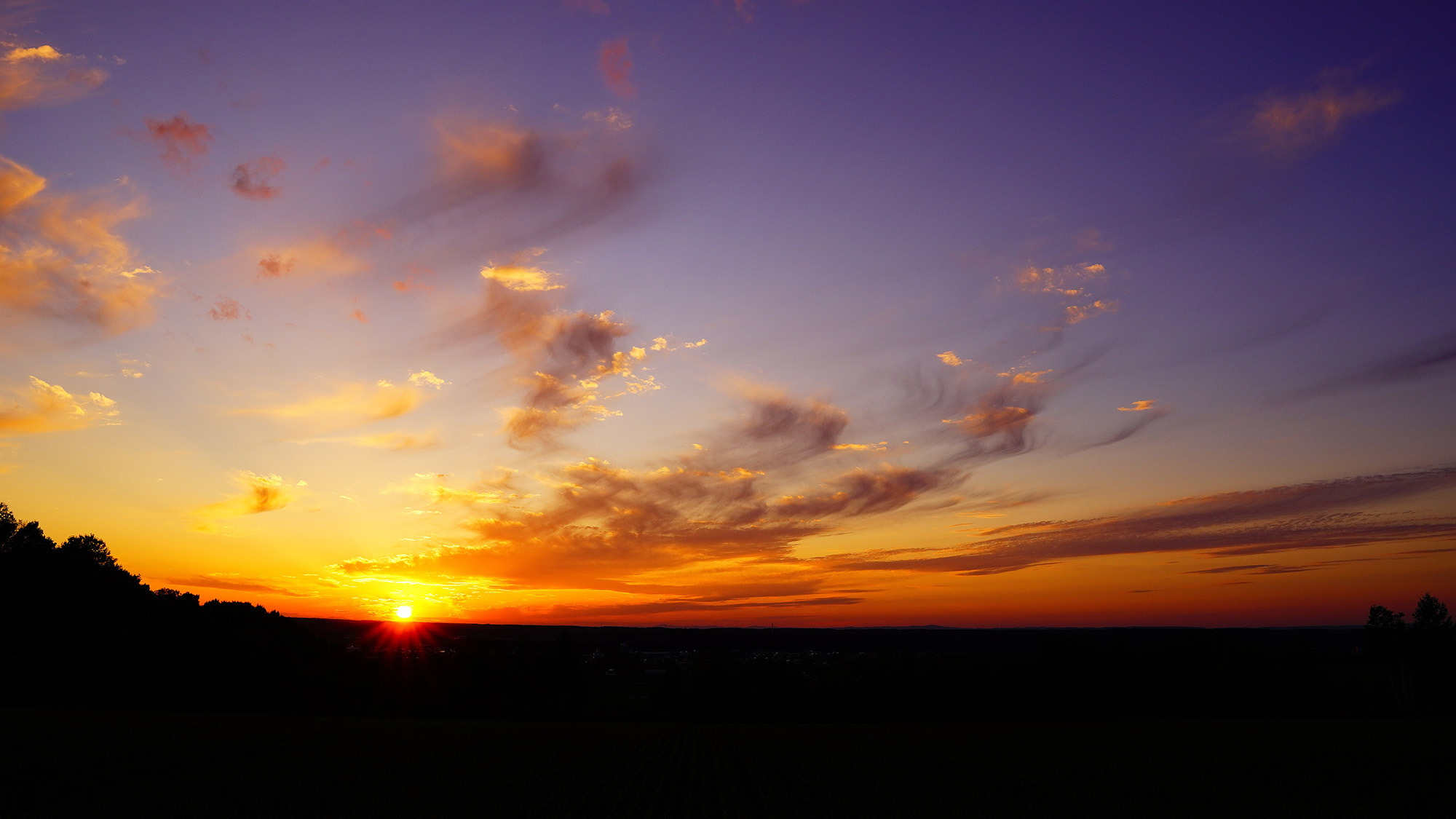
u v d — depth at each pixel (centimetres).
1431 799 3128
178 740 4444
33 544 8125
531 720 11375
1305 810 2864
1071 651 12219
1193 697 11375
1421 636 9831
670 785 3469
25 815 2317
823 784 3525
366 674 12194
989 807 2906
